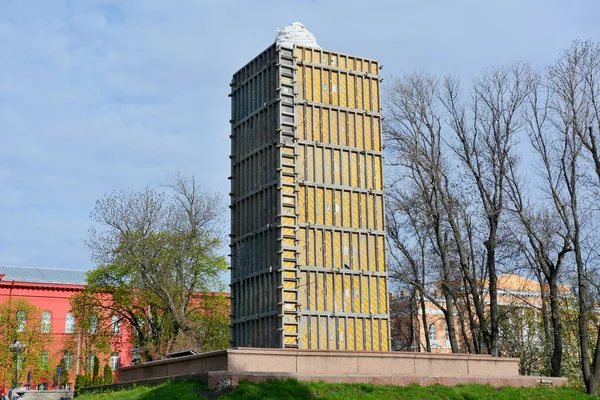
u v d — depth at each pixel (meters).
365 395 28.97
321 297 35.16
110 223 58.47
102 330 64.00
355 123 38.00
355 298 36.06
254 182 37.28
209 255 60.78
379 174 38.19
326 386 29.09
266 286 35.38
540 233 44.03
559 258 42.69
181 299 56.78
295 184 35.62
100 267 61.88
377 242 37.31
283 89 36.38
